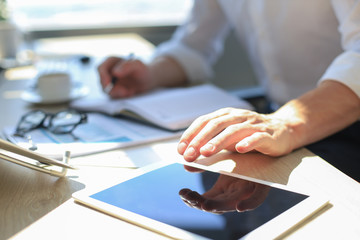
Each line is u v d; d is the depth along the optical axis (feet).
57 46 7.38
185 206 1.79
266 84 5.31
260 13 4.75
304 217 1.69
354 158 3.06
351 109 2.90
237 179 2.07
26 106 4.11
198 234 1.57
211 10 5.62
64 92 4.20
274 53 4.84
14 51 6.18
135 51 6.63
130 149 2.78
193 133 2.44
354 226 1.65
